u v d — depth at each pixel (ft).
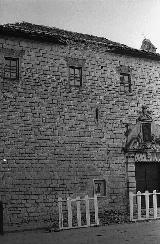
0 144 44.68
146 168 56.03
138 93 57.06
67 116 49.80
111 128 53.11
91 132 51.24
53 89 49.49
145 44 66.13
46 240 31.24
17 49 47.93
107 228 38.09
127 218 45.93
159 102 58.90
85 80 52.39
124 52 56.59
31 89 47.91
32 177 45.78
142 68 58.39
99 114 52.49
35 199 45.47
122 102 55.06
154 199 45.55
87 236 32.89
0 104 45.60
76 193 48.26
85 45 53.31
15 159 45.19
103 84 53.88
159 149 56.54
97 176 50.44
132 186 52.70
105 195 50.60
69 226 38.47
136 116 55.88
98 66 53.93
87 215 40.06
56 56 50.67
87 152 50.31
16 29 47.03
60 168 47.88
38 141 47.06
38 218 45.16
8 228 40.91
